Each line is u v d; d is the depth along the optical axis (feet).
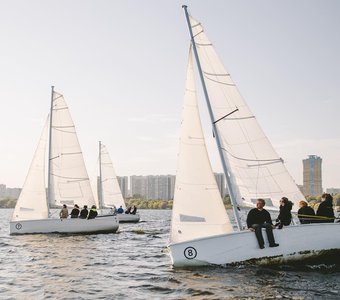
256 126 48.52
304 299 32.24
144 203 571.69
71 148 106.42
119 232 104.63
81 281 41.60
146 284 39.63
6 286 39.24
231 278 39.65
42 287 38.75
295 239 43.62
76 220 92.68
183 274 42.11
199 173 48.24
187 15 51.37
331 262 44.50
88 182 107.34
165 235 102.83
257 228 43.29
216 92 49.83
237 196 48.42
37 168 96.68
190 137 49.08
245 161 48.73
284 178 47.65
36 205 95.50
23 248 69.26
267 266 43.73
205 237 44.14
